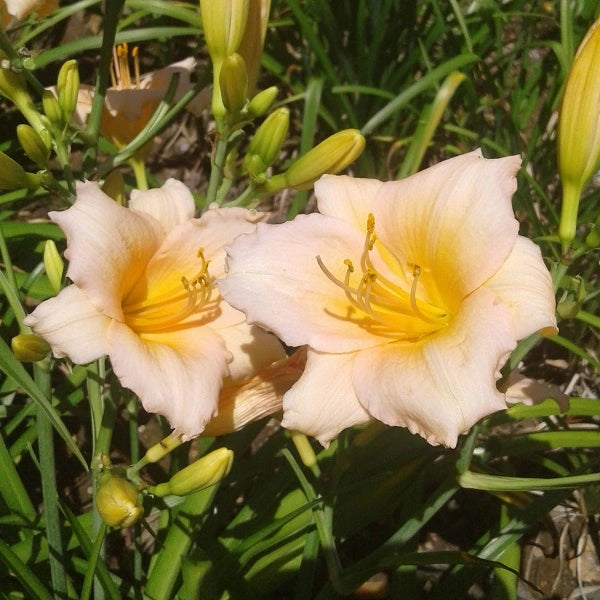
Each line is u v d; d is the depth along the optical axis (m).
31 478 0.58
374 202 0.44
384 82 0.73
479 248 0.41
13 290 0.45
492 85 0.69
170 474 0.53
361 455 0.52
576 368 0.66
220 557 0.50
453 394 0.39
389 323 0.42
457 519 0.59
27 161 0.73
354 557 0.57
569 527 0.58
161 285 0.45
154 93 0.54
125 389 0.50
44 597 0.42
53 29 0.83
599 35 0.41
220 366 0.43
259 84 0.82
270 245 0.43
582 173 0.42
